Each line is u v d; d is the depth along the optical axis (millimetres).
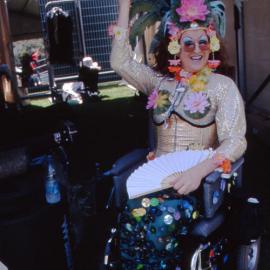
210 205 2156
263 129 5203
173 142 2482
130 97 9133
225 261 2438
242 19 5691
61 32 9195
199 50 2438
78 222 2984
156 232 2221
